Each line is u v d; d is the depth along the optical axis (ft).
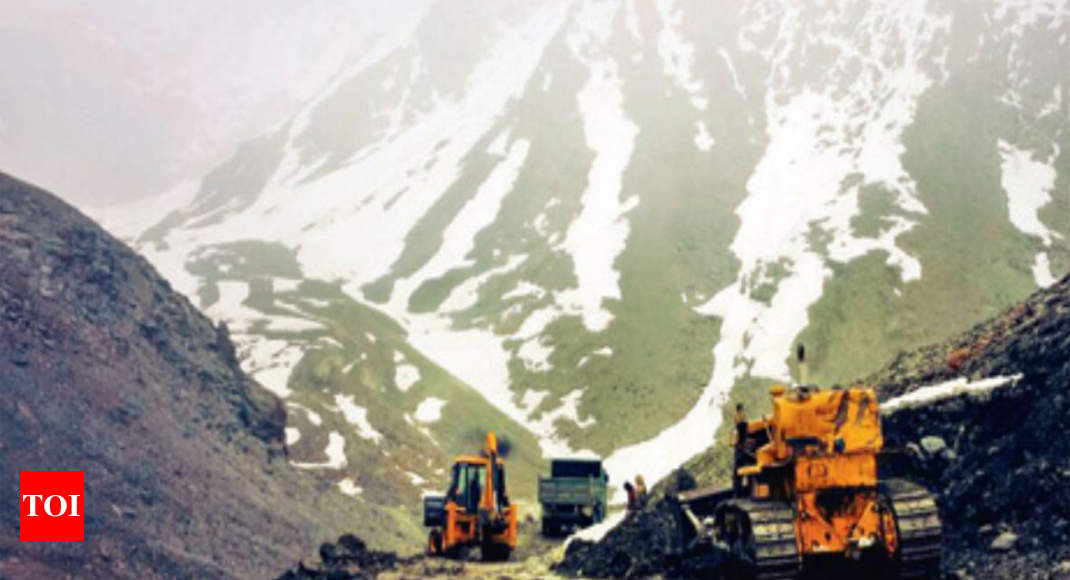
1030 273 355.15
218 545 126.62
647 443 308.19
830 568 37.47
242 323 370.94
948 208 399.44
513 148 625.82
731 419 306.76
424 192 609.01
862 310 342.23
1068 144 436.76
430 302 453.58
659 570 57.62
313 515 168.14
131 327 168.35
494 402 344.08
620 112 622.95
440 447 286.05
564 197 527.40
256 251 559.79
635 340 369.71
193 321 198.08
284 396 285.64
